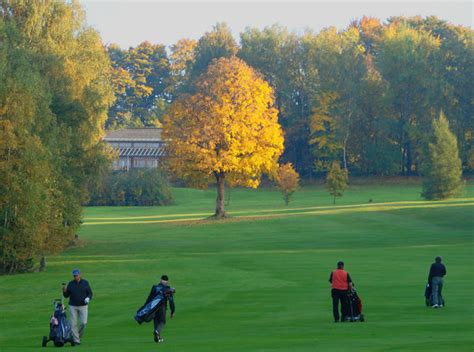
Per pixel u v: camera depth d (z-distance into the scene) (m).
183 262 79.75
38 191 75.81
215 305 49.72
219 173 138.25
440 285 45.91
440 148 165.00
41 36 105.56
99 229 134.75
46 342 35.72
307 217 137.12
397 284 58.28
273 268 73.06
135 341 36.38
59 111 99.56
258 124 135.00
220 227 128.25
